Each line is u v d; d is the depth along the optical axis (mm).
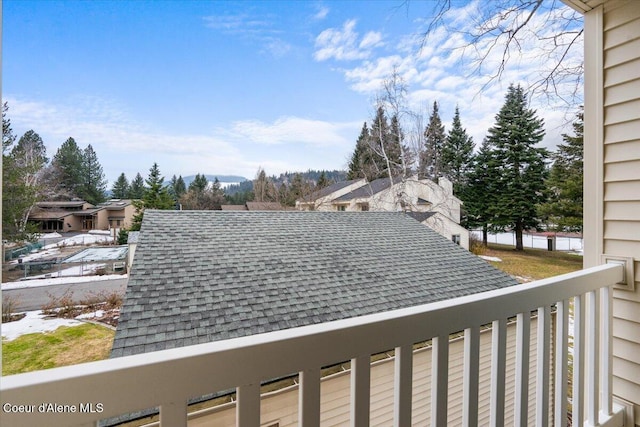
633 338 1482
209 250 3109
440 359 821
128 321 1857
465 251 3438
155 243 2969
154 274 2492
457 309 853
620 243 1534
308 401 625
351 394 691
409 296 2973
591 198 1639
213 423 1411
